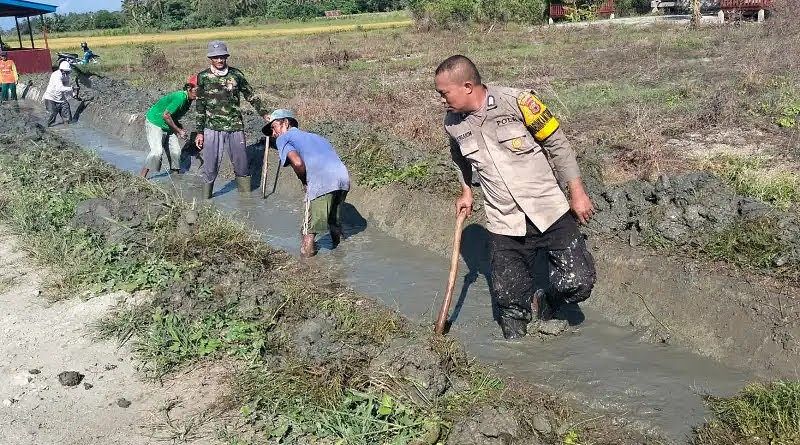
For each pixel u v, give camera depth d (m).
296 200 8.80
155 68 23.75
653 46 19.61
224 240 6.14
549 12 37.38
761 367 4.36
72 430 3.83
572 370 4.54
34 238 6.46
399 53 24.20
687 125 9.55
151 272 5.50
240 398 3.98
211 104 8.62
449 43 26.25
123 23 70.69
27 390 4.22
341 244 7.04
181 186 9.79
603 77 14.78
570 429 3.78
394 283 6.02
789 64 12.33
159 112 9.71
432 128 10.10
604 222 5.80
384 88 15.08
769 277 4.70
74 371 4.36
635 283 5.23
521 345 4.87
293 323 4.81
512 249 4.52
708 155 8.21
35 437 3.78
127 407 4.02
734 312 4.61
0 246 6.52
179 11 70.06
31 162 8.83
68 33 63.47
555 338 4.95
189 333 4.64
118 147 13.01
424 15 34.91
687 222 5.39
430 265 6.40
